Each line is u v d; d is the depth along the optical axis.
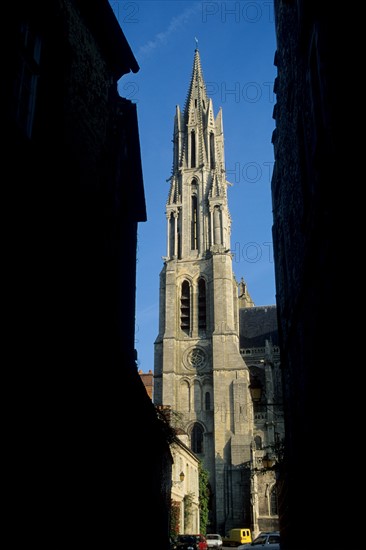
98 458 11.27
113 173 14.19
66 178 10.89
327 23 8.94
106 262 13.40
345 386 8.50
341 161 8.09
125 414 13.33
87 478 10.59
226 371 80.31
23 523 7.98
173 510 49.41
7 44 8.72
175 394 81.31
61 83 10.79
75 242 11.19
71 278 10.80
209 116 100.50
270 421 81.06
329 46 8.77
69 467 9.77
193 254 90.69
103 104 13.59
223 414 77.81
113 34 13.70
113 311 13.88
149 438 15.73
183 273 89.31
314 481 12.21
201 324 85.81
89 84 12.66
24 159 9.04
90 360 11.24
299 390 15.02
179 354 84.31
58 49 10.75
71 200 11.10
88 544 10.42
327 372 10.16
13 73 8.98
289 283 16.83
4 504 7.51
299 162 13.42
